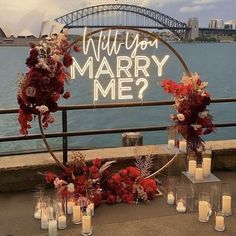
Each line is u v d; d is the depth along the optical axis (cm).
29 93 432
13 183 484
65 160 500
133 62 479
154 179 488
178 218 413
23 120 446
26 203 455
